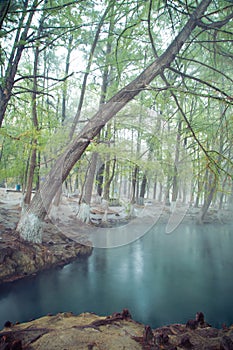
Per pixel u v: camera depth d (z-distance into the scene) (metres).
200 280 5.52
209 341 2.10
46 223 8.16
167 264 6.70
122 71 6.99
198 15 4.20
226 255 7.88
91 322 2.36
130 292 4.78
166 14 4.76
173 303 4.39
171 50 4.51
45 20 6.18
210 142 6.63
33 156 8.12
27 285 4.93
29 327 2.23
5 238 6.05
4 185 16.77
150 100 5.01
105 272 5.86
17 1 4.02
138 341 1.97
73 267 6.16
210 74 6.57
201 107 8.56
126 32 5.45
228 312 4.14
